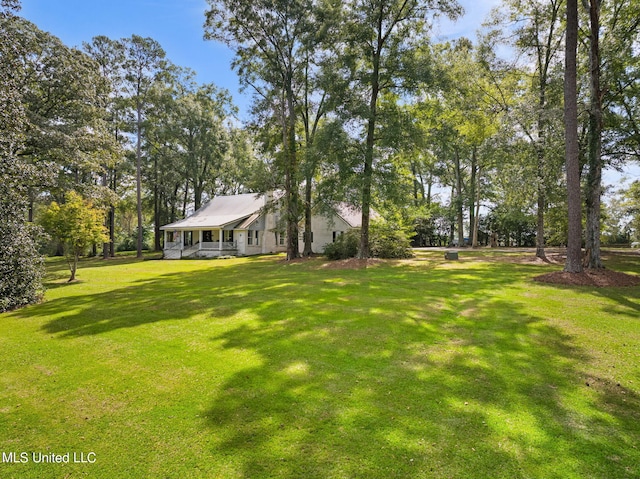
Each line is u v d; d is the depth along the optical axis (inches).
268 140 866.8
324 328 243.4
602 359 181.0
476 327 238.5
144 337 236.8
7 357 203.8
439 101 687.1
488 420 126.3
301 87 856.3
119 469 104.4
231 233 1179.3
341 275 519.2
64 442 119.4
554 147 558.6
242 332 241.3
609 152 648.4
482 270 535.5
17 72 437.4
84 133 692.7
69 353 208.8
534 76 679.1
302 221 997.8
